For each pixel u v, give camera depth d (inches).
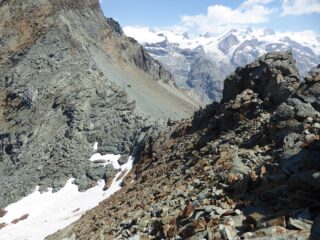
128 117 5017.2
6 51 6520.7
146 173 2258.9
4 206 4192.9
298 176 593.6
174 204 922.1
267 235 504.7
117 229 1028.5
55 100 5565.9
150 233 806.5
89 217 2080.5
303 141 818.8
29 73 5994.1
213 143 1481.3
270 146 1018.1
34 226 3577.8
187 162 1539.1
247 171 885.2
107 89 5664.4
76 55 6225.4
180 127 2923.2
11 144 5157.5
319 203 535.5
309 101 1045.8
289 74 1689.2
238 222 601.3
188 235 637.3
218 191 798.5
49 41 6466.5
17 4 7081.7
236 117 1631.4
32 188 4407.0
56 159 4680.1
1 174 4815.5
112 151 4616.1
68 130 5044.3
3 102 5812.0
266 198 636.7
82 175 4392.2
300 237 471.8
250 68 1998.0
